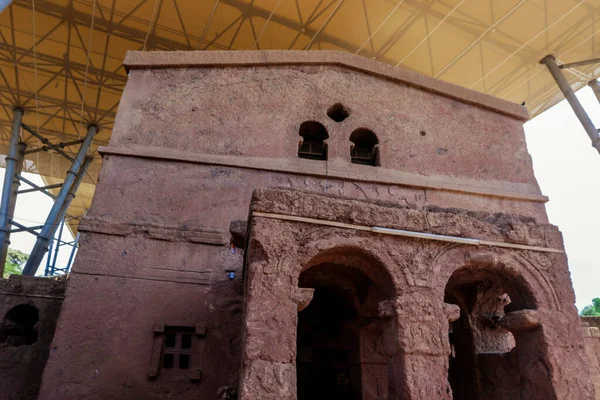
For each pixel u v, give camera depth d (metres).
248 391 5.20
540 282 6.84
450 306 6.34
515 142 12.52
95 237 8.62
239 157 10.09
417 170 11.22
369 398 9.03
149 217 9.06
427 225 6.72
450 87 12.46
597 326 12.50
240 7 15.92
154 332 8.06
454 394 8.59
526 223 7.25
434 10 15.97
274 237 6.06
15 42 17.08
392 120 11.64
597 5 15.24
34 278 10.31
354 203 6.58
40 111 20.69
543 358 6.38
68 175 19.67
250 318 5.58
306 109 11.12
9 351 9.43
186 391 7.79
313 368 10.48
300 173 10.23
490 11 15.86
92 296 8.10
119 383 7.58
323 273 8.48
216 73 11.04
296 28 17.02
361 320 9.05
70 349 7.64
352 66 11.88
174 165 9.73
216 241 9.05
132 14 16.02
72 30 16.58
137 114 10.16
